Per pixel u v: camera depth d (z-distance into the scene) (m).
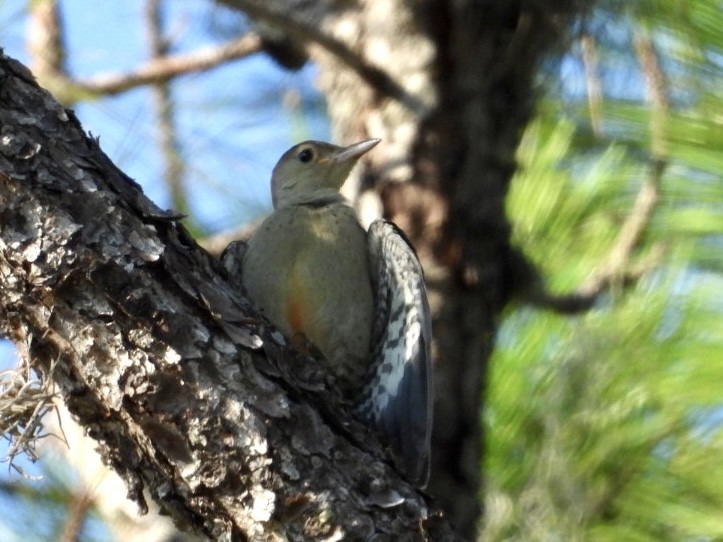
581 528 8.77
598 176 10.21
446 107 10.20
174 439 6.49
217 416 6.49
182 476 6.52
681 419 9.11
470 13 10.26
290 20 9.65
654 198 9.50
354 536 6.49
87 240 6.50
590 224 10.21
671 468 9.14
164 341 6.52
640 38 9.52
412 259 9.19
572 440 8.99
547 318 9.92
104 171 6.70
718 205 9.56
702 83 9.50
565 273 10.09
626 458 9.00
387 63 10.30
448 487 9.40
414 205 10.07
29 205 6.47
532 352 9.77
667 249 9.55
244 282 9.82
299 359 6.87
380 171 10.25
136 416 6.49
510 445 9.59
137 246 6.59
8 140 6.51
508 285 9.95
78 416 6.66
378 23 10.38
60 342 6.54
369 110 10.42
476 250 9.94
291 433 6.59
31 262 6.45
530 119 10.43
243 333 6.69
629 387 9.12
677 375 9.16
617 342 9.20
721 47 9.43
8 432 6.85
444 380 9.60
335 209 9.91
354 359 9.54
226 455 6.48
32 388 6.71
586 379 9.11
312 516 6.48
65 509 9.30
